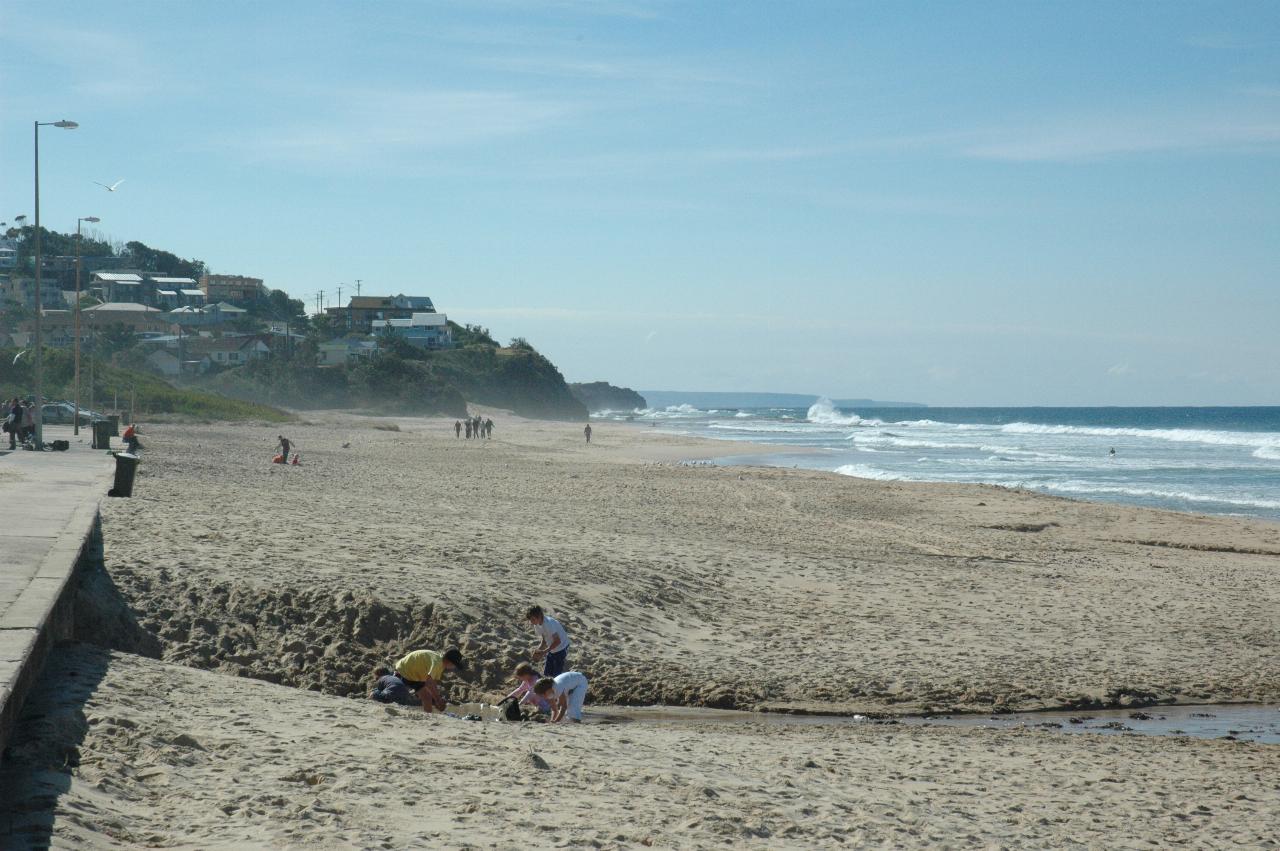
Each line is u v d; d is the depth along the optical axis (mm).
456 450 65875
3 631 8586
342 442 68562
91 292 189750
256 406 109625
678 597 18344
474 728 9977
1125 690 14852
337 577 15930
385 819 6586
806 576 21094
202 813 6441
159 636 13367
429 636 14562
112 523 18016
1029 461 71875
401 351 189875
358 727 9156
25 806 6059
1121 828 8531
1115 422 193125
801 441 100625
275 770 7422
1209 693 14984
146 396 91375
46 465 29422
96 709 8250
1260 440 99562
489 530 23281
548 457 62594
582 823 6930
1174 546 30344
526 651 14664
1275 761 11492
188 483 28344
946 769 10219
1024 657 16328
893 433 126562
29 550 12625
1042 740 12188
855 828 7621
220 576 15133
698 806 7727
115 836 5910
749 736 11586
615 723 12438
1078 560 26312
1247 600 21594
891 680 14875
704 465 58188
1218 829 8734
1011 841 7805
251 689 10227
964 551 26859
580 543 22250
